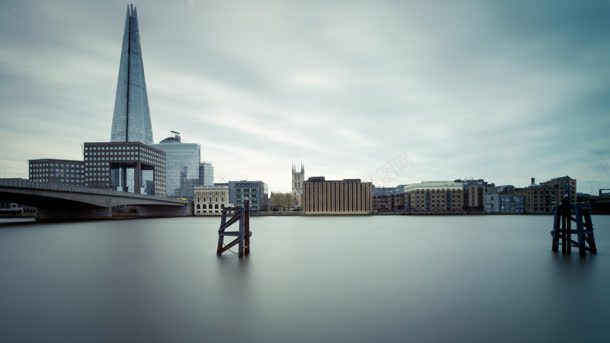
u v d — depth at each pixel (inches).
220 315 574.6
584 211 1275.8
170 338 479.2
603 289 749.3
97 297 677.9
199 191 6712.6
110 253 1302.9
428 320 554.3
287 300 660.1
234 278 853.8
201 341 468.4
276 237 2069.4
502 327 525.3
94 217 4173.2
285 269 966.4
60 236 2048.5
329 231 2598.4
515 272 930.7
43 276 875.4
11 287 762.2
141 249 1427.2
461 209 7490.2
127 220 4264.3
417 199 7736.2
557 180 7327.8
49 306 620.4
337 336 488.1
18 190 2851.9
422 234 2278.5
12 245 1585.9
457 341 471.8
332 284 790.5
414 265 1034.1
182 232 2402.8
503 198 7583.7
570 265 1044.5
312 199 7185.0
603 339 479.8
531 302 652.7
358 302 650.2
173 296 687.7
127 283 800.3
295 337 484.4
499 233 2396.7
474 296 693.9
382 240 1862.7
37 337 480.4
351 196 7214.6
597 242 1722.4
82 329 510.0
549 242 1742.1
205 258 1169.4
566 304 641.0
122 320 550.6
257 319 556.7
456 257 1214.9
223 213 1267.2
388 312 592.4
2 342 462.0
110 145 7829.7
